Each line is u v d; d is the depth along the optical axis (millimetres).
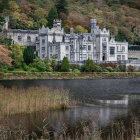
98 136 41719
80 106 64750
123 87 107938
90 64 160875
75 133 45375
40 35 180000
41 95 61656
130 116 55281
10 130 45438
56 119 52500
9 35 186125
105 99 76125
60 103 62156
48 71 157500
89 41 180500
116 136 43656
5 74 142750
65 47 172375
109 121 51344
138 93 89938
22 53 166250
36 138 43438
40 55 180375
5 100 56812
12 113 55062
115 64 171625
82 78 154250
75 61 166125
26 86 103250
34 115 54469
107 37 184625
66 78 152250
